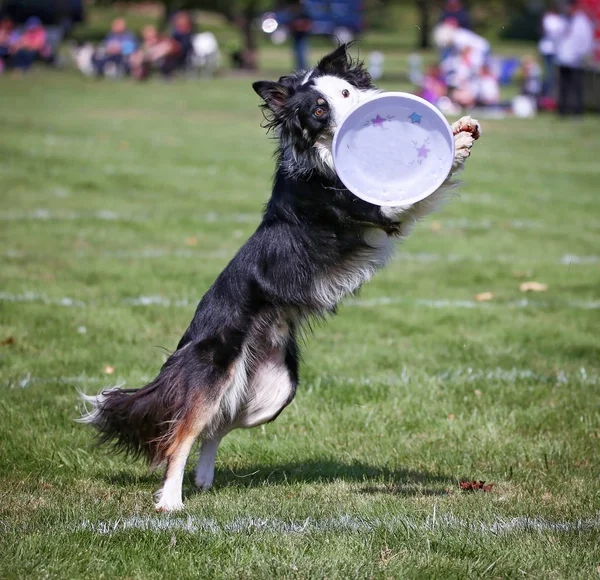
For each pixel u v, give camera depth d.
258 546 5.27
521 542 5.32
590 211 17.95
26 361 9.16
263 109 8.18
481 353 9.86
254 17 50.50
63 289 11.84
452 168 6.16
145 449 6.18
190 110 33.19
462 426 7.83
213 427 6.25
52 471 6.79
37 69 47.66
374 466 7.07
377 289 12.58
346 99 6.23
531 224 16.83
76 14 62.25
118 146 23.84
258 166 21.83
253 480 6.81
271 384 6.39
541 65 48.91
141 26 74.62
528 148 26.28
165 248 14.36
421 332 10.69
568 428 7.74
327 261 6.20
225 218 16.55
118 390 6.23
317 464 7.13
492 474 6.83
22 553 5.08
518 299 12.15
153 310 11.05
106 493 6.37
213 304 6.21
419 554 5.13
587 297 12.25
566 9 34.44
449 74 35.19
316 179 6.20
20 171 19.66
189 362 6.04
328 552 5.16
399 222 6.20
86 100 34.88
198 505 6.08
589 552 5.16
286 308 6.20
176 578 4.88
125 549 5.20
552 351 9.92
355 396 8.54
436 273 13.46
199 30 76.25
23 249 13.80
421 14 70.31
